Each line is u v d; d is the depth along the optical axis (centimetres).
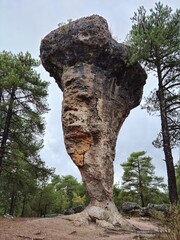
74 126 1370
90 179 1337
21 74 2256
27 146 2267
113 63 1509
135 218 1888
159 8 1554
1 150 2064
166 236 782
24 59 2389
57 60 1546
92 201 1309
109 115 1462
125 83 1591
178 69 1711
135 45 1494
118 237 966
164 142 1527
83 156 1366
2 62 2219
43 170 2247
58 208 4569
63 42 1518
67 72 1471
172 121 1809
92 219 1216
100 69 1487
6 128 2125
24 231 916
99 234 1024
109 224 1186
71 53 1490
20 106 2234
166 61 1636
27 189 2298
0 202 3116
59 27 1575
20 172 2264
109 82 1507
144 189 3809
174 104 1702
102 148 1373
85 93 1399
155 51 1552
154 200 3841
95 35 1453
